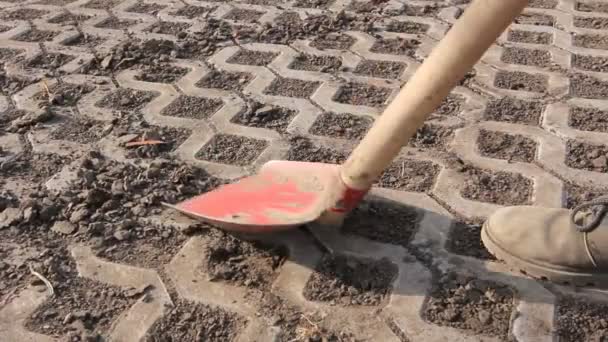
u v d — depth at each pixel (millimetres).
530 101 1949
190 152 1812
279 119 1911
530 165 1764
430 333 1463
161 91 2004
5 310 1497
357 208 1657
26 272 1557
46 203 1665
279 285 1532
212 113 1928
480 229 1624
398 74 2062
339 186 1541
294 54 2146
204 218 1572
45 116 1901
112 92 2000
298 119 1909
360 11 2357
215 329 1473
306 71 2078
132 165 1772
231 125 1891
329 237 1602
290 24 2285
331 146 1830
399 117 1461
